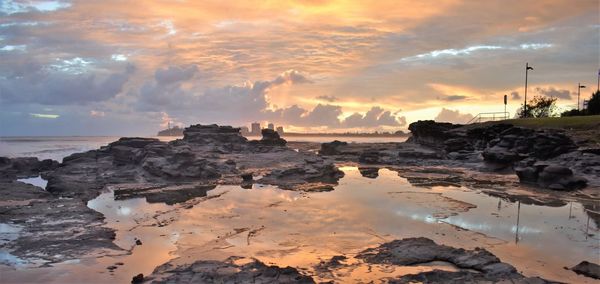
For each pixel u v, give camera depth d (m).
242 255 18.48
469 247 19.48
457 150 65.31
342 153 82.44
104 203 32.66
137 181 44.94
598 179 38.53
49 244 20.62
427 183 42.84
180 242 21.05
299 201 32.09
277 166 62.22
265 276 14.61
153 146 55.31
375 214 26.95
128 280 15.87
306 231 22.78
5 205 30.03
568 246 19.73
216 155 67.38
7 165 56.66
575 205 30.00
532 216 26.34
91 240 21.33
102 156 65.25
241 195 35.56
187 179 45.69
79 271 16.89
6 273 16.66
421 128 76.94
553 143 46.75
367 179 46.81
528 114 108.69
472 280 14.46
